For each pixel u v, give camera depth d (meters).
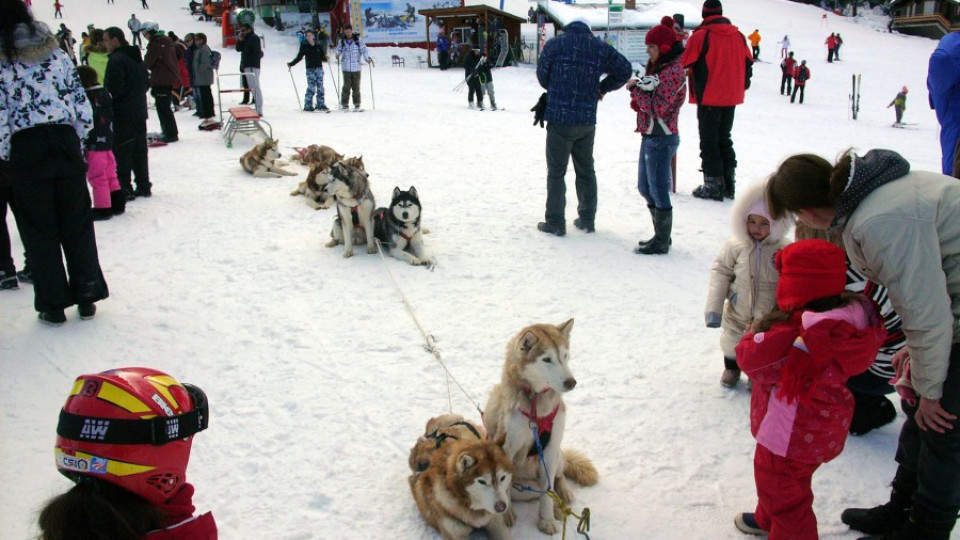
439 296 5.64
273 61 28.34
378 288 5.80
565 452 3.42
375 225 6.62
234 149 11.33
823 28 46.62
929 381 2.35
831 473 3.40
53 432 3.76
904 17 47.88
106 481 1.51
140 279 5.89
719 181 8.62
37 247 4.71
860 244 2.40
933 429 2.44
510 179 9.48
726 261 4.04
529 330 2.96
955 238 2.31
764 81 29.19
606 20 30.66
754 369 2.66
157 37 11.40
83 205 4.85
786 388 2.54
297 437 3.75
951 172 3.84
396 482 3.38
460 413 3.93
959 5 44.62
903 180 2.39
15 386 4.16
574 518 3.12
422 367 4.48
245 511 3.17
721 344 4.14
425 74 27.06
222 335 4.93
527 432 3.00
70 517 1.45
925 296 2.29
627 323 5.14
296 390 4.22
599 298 5.60
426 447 3.17
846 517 3.05
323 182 6.31
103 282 5.09
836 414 2.57
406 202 6.24
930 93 3.96
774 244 3.77
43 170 4.54
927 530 2.59
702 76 8.25
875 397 3.63
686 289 5.79
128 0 41.22
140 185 8.35
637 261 6.42
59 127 4.56
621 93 22.11
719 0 8.29
